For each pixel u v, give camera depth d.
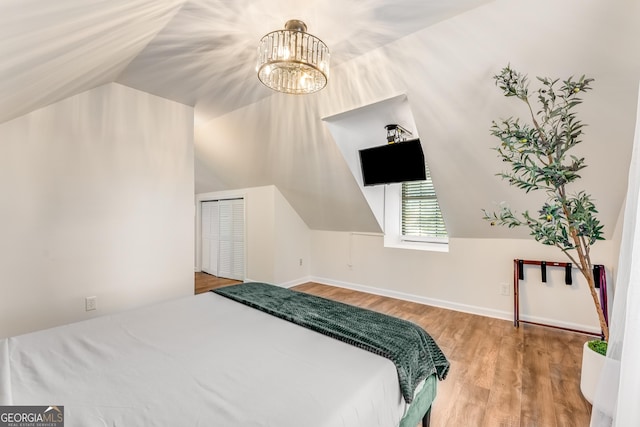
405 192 4.22
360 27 1.75
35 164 2.10
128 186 2.56
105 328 1.48
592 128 1.93
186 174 2.95
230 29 1.71
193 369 1.11
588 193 2.35
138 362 1.16
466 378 1.98
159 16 1.42
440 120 2.33
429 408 1.43
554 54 1.68
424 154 2.71
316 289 4.37
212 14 1.56
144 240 2.66
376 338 1.35
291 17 1.62
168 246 2.82
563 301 2.82
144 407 0.90
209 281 4.88
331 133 2.95
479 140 2.33
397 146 3.00
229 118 3.30
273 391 0.98
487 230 3.13
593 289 1.71
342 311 1.71
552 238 1.72
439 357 1.48
